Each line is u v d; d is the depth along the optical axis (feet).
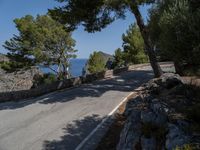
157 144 22.81
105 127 38.24
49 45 144.77
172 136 21.15
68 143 33.32
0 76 149.07
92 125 39.45
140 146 24.40
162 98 30.19
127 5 61.00
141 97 40.63
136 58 194.90
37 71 161.99
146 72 119.96
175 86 36.94
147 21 69.77
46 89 71.82
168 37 34.58
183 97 29.94
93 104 52.31
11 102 61.26
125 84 78.48
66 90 71.56
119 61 204.23
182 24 33.04
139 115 28.63
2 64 143.84
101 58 223.30
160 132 23.26
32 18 145.89
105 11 66.33
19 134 37.17
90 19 66.13
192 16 32.65
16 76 152.97
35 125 40.75
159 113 25.81
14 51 141.79
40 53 137.59
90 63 222.28
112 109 47.62
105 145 32.07
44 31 139.23
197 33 31.83
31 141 34.42
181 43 33.06
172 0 42.27
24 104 56.85
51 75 152.05
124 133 27.61
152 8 66.33
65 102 55.62
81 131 37.19
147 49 69.87
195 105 25.29
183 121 22.56
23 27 137.28
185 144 19.21
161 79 50.47
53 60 148.56
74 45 150.71
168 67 130.93
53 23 147.23
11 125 41.57
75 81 82.79
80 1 63.05
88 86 76.89
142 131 24.90
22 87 150.82
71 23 65.46
